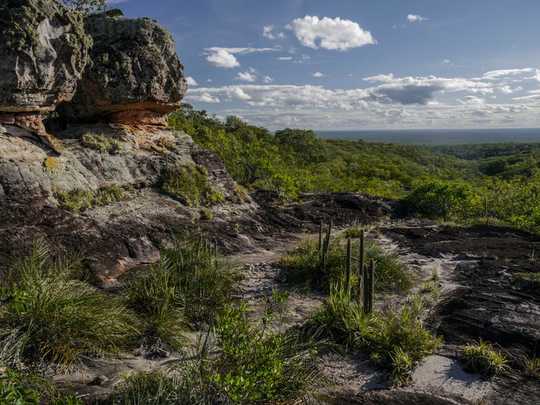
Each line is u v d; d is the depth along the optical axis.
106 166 12.89
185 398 4.53
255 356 5.16
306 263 10.22
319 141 70.25
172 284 7.81
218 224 13.98
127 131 14.53
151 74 14.12
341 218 19.02
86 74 13.38
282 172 27.08
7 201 9.69
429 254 13.05
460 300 8.72
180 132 16.86
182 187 14.38
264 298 8.66
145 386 4.85
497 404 5.39
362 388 5.67
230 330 5.38
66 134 13.66
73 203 10.93
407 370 6.02
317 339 6.75
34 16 10.45
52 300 5.83
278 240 14.65
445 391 5.66
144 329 6.48
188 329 7.00
